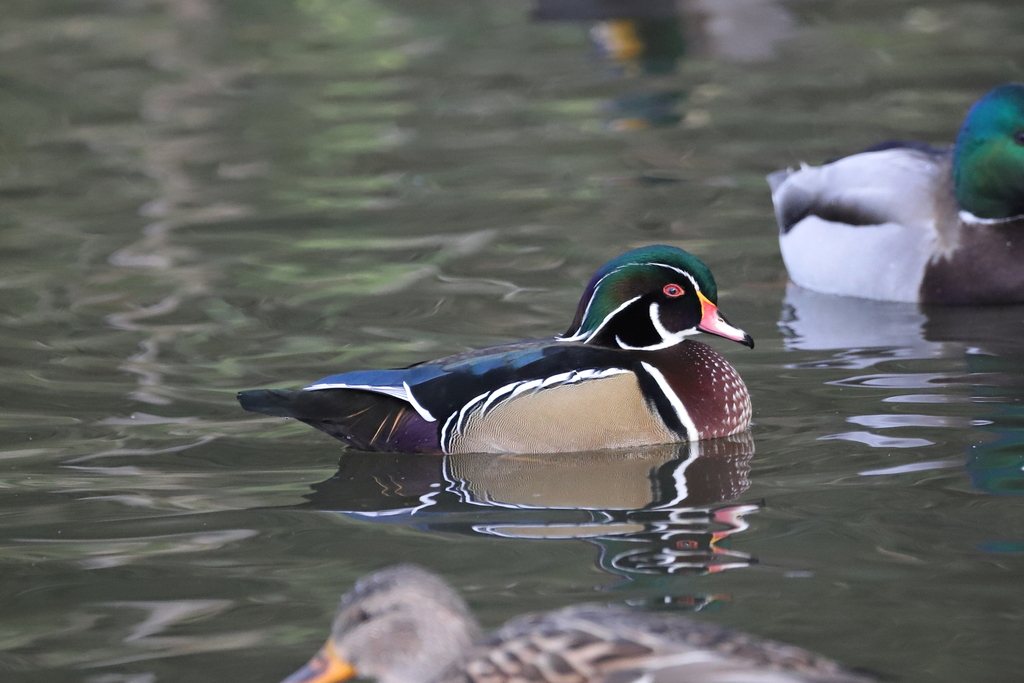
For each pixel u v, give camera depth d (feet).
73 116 77.87
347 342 44.42
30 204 61.82
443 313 47.03
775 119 71.46
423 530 31.27
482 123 73.67
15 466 35.24
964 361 42.34
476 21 100.89
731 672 19.65
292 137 72.23
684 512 31.91
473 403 36.88
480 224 57.16
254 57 92.17
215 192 63.05
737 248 54.44
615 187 61.72
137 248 55.16
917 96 74.28
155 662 25.34
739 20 95.30
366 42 95.35
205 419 38.55
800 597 27.04
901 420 37.27
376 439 36.83
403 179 64.18
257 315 47.21
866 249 50.49
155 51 93.91
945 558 28.68
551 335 44.50
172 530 31.35
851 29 92.12
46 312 47.83
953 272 49.16
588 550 29.81
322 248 54.75
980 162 48.62
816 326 46.88
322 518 32.07
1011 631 25.45
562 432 36.86
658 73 82.89
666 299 38.45
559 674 20.63
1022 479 32.81
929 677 23.94
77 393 40.40
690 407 37.29
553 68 85.51
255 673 24.88
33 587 28.50
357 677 23.35
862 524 30.63
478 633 23.16
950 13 94.99
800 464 34.65
